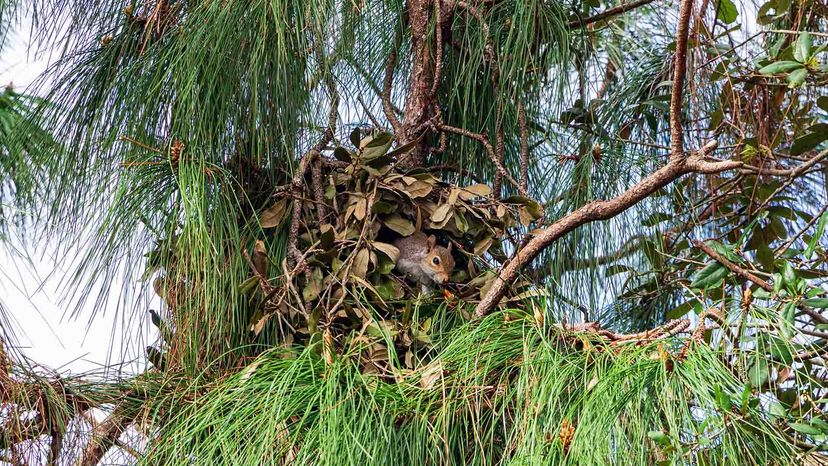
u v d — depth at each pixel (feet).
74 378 20.58
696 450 15.57
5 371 20.25
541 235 20.03
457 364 18.25
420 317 21.54
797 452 16.24
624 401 16.12
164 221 20.65
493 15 24.14
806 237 24.11
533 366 17.33
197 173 20.17
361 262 21.13
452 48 24.54
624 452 15.75
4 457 19.70
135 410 20.21
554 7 24.21
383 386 18.19
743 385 16.62
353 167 22.11
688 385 16.14
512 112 24.18
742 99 26.22
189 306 19.75
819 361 18.97
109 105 22.17
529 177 24.93
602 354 17.35
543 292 20.52
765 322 17.33
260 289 20.86
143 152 21.29
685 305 21.90
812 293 18.11
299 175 21.84
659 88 26.09
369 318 20.15
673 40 27.17
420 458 17.40
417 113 23.54
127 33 23.16
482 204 22.74
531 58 23.50
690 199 24.54
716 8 25.89
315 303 21.01
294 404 17.58
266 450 16.89
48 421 20.10
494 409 17.43
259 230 21.81
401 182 22.27
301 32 21.33
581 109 25.44
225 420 17.74
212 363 19.67
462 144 23.81
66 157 22.22
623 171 24.93
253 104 21.45
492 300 20.38
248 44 21.59
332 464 16.63
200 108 21.03
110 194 21.16
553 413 16.56
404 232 22.09
